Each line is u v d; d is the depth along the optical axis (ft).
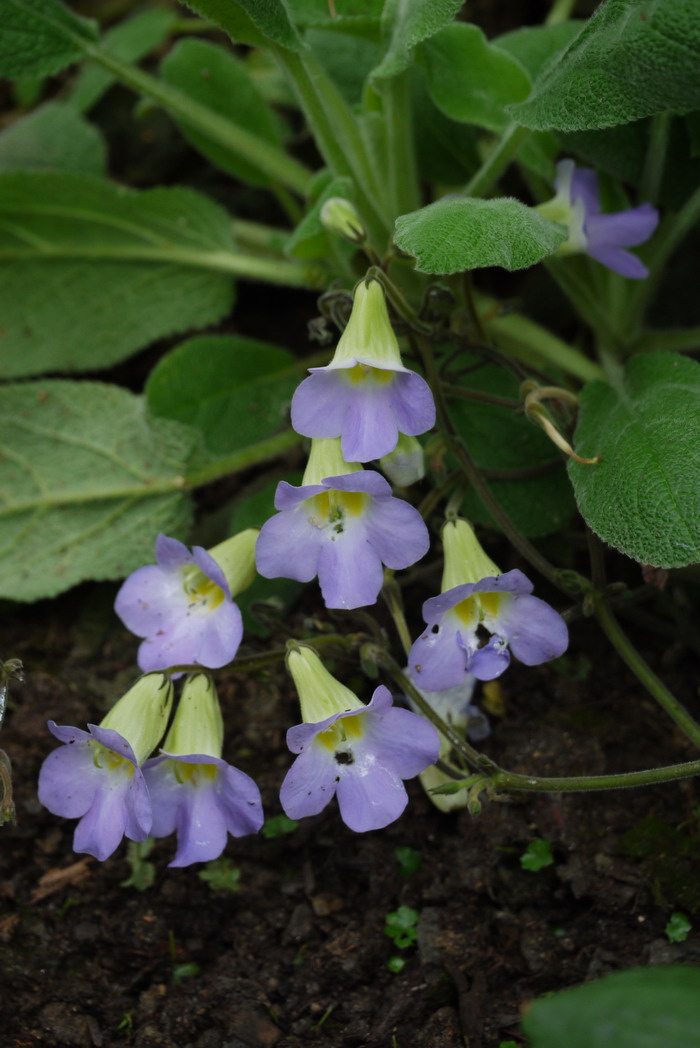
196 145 1.70
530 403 1.33
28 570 1.57
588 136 1.50
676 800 1.40
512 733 1.45
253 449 1.58
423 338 1.36
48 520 1.58
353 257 1.51
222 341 1.61
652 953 1.32
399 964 1.35
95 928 1.39
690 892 1.34
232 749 1.47
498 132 1.48
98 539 1.58
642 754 1.43
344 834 1.42
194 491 1.68
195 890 1.40
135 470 1.59
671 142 1.51
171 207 1.65
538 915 1.37
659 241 1.55
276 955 1.37
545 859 1.37
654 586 1.39
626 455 1.31
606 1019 1.07
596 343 1.63
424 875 1.40
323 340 1.40
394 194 1.51
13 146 1.80
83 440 1.60
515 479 1.46
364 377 1.27
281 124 1.82
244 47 2.04
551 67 1.37
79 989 1.36
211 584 1.32
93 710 1.50
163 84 1.60
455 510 1.33
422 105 1.59
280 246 1.66
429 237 1.24
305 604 1.55
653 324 1.72
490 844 1.39
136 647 1.56
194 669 1.30
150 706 1.28
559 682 1.48
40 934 1.38
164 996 1.36
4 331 1.69
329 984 1.35
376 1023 1.33
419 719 1.24
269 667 1.51
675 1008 1.07
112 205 1.65
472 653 1.26
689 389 1.35
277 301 1.81
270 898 1.40
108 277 1.69
